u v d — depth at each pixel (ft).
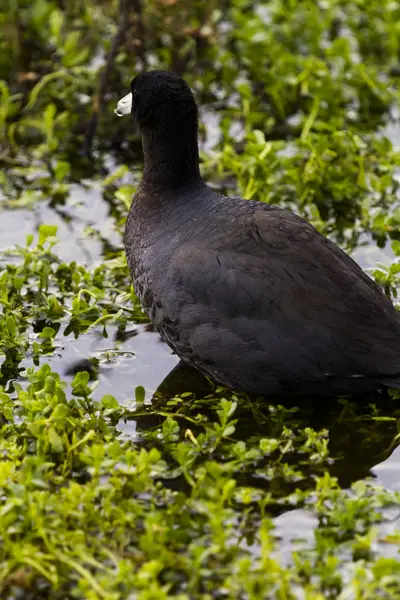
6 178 43.80
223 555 22.72
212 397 29.73
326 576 21.66
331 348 27.30
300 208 40.78
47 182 43.55
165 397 29.73
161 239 30.50
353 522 23.56
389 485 25.63
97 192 42.78
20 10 53.01
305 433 27.68
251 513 24.40
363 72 47.16
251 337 27.68
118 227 39.93
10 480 24.70
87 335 32.96
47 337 31.09
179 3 48.39
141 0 46.91
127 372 30.99
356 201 41.04
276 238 28.58
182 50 48.16
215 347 28.17
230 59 52.65
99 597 21.25
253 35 50.24
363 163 42.16
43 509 23.29
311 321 27.37
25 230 39.58
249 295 27.73
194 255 28.84
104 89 45.01
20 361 31.37
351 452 27.04
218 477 23.94
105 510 23.56
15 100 48.39
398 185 42.09
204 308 28.27
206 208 30.66
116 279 36.37
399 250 35.37
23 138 47.06
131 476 24.48
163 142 31.58
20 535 23.00
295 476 25.79
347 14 55.72
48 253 36.22
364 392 29.14
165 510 24.03
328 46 53.52
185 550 22.97
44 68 49.78
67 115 47.16
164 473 25.52
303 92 47.70
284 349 27.43
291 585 21.88
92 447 24.40
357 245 38.01
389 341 27.58
